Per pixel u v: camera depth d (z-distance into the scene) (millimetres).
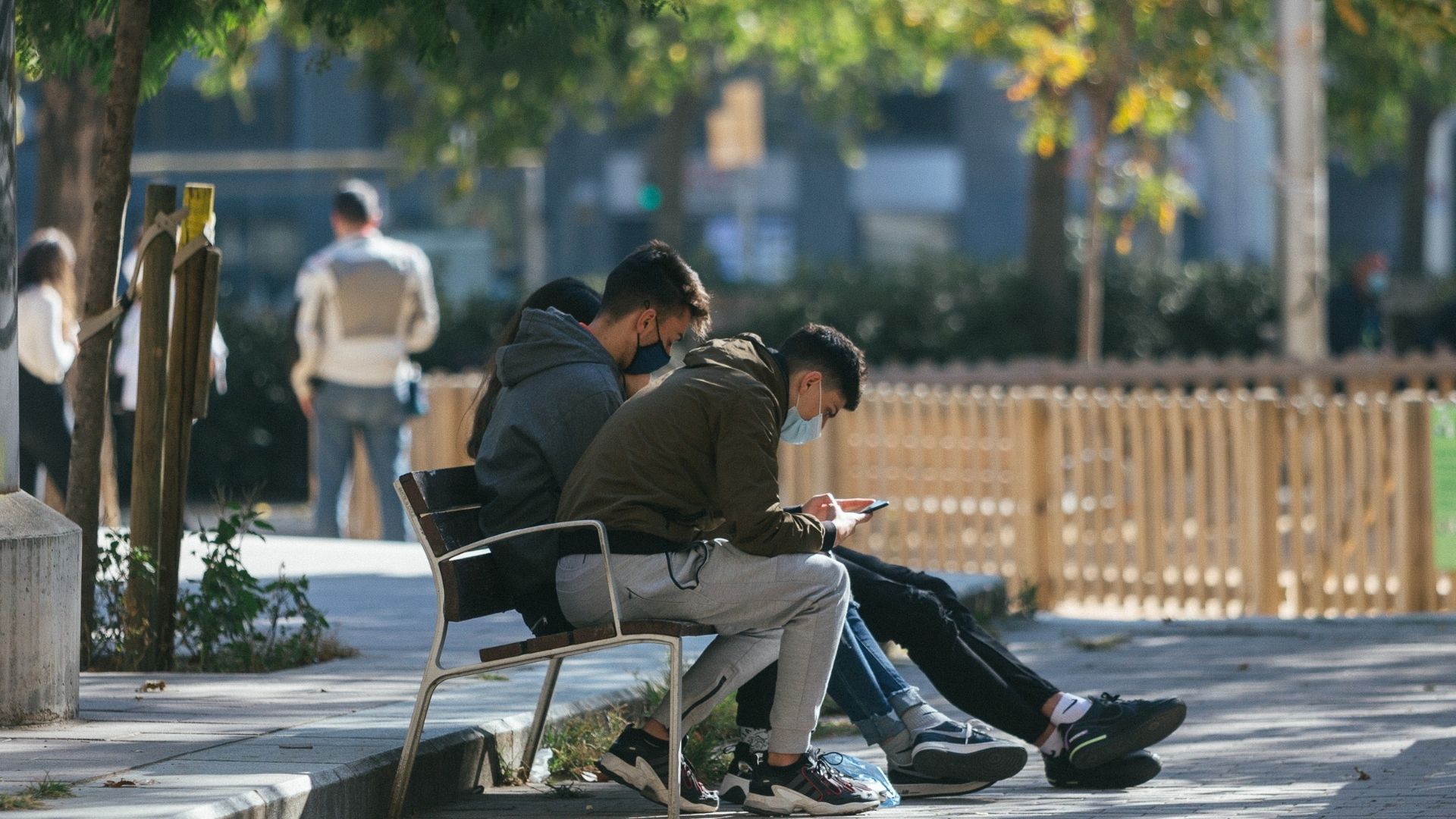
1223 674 25641
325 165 71688
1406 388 51625
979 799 17906
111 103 22094
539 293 18562
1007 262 75375
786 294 72375
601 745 18938
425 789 16906
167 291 21984
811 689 16734
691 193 158500
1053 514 39906
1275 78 53375
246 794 14594
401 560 34375
